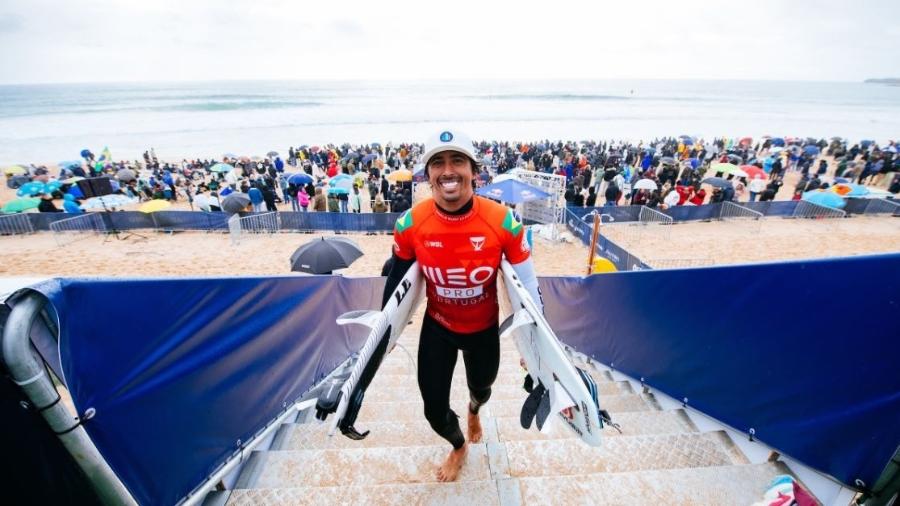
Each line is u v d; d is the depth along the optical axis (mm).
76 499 1587
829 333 2014
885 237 13875
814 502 1843
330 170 21875
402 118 54031
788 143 33906
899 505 1738
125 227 14172
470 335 2164
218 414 2434
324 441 3010
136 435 1845
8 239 13352
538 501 2172
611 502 2154
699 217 15477
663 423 3092
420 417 3523
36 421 1405
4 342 1275
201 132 41812
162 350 1982
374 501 2193
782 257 12320
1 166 28594
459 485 2281
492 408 3605
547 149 29719
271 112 59312
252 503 2217
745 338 2543
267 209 15773
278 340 3139
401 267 2117
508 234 1922
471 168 1778
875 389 1832
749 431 2570
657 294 3461
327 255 7891
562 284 5750
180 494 2096
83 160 30016
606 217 14805
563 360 1750
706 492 2197
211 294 2283
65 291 1485
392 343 2115
